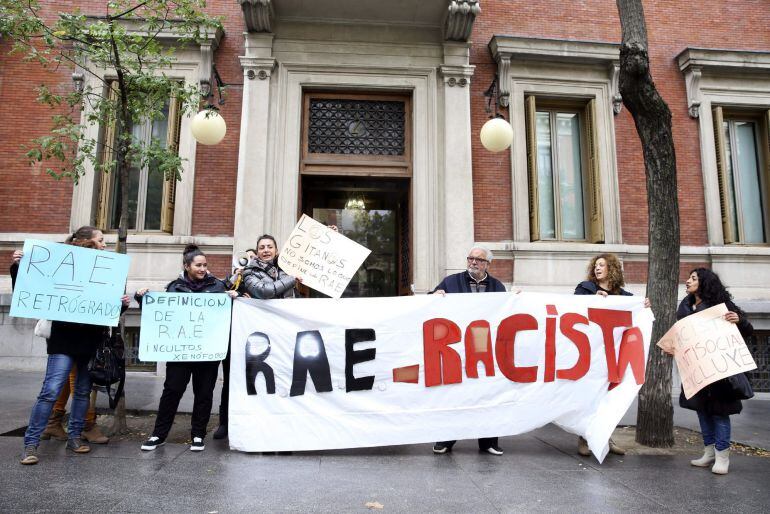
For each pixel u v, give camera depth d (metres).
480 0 10.02
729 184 10.53
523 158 9.65
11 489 3.45
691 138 10.12
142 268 8.77
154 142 5.81
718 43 10.50
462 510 3.34
